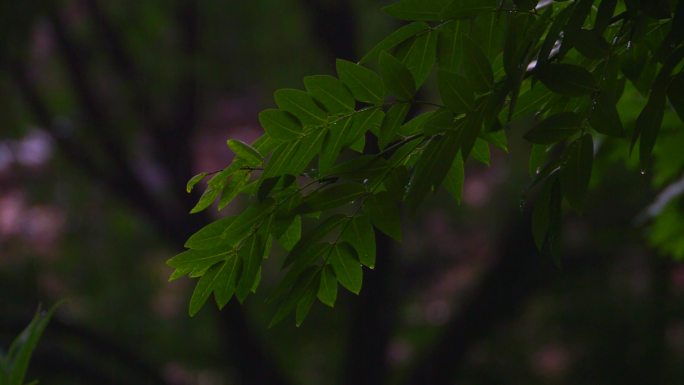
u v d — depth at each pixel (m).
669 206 4.63
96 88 10.98
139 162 11.27
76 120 11.24
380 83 2.04
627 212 10.57
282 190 2.14
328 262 2.23
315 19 9.38
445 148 1.88
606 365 11.67
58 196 12.45
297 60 11.72
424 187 1.87
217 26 11.49
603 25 1.85
